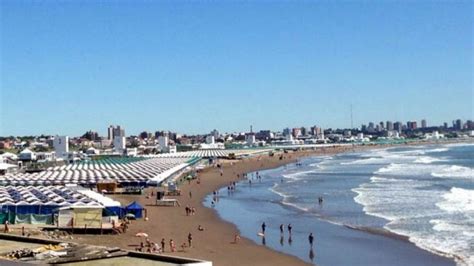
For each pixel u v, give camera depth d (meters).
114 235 54.69
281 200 87.88
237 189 108.00
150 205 81.38
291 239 54.94
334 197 88.81
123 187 99.56
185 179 125.31
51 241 27.27
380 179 119.50
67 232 54.06
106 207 61.72
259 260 45.81
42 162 158.88
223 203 85.94
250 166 182.62
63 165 149.38
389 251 48.50
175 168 130.62
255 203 85.00
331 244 52.12
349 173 141.88
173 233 57.91
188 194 98.75
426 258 45.47
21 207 58.19
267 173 152.12
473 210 69.62
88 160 176.12
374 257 46.44
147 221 65.19
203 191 104.62
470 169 141.25
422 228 58.47
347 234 56.94
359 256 46.94
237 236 55.94
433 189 95.88
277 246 51.62
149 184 102.81
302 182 119.50
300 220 66.88
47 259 22.27
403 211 70.69
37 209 58.31
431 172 134.38
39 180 99.81
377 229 58.91
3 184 96.12
